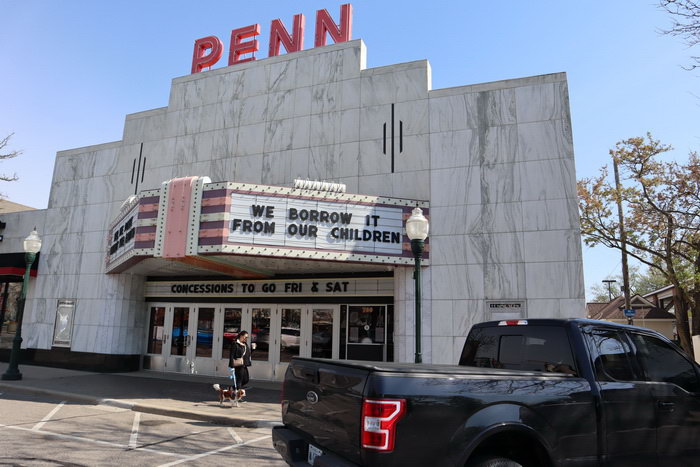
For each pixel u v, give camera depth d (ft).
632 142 82.69
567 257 41.39
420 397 11.71
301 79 53.83
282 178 52.19
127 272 57.41
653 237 81.35
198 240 40.34
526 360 16.30
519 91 45.50
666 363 16.58
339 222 42.75
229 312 56.03
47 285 62.90
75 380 48.39
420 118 48.06
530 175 43.70
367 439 11.35
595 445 13.82
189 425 31.19
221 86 57.57
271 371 52.31
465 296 43.27
